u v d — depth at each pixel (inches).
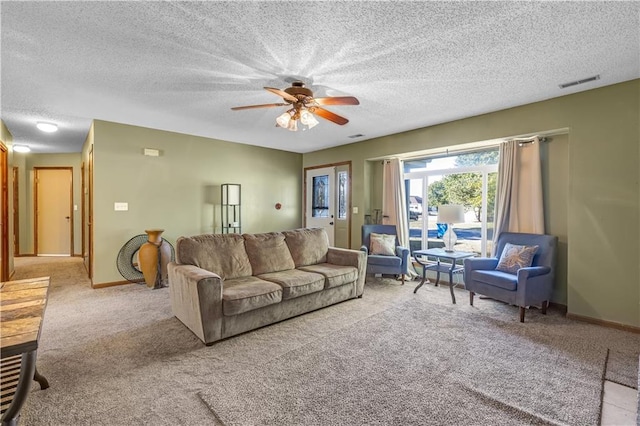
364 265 157.9
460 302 148.3
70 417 67.1
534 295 124.3
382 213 215.3
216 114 156.2
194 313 105.3
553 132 137.4
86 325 118.0
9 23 78.6
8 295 71.5
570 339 106.3
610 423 65.7
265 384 79.5
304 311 130.0
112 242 173.2
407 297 156.7
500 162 157.9
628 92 114.9
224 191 209.3
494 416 67.3
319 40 87.2
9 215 183.0
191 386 78.8
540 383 79.8
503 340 105.5
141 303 144.2
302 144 233.1
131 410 69.6
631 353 96.2
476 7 72.9
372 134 199.9
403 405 71.1
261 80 114.0
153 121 169.9
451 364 89.4
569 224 127.8
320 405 71.1
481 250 175.9
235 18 77.1
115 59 97.9
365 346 101.1
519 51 93.4
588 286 123.3
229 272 130.2
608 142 119.2
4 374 74.5
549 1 70.9
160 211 190.1
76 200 277.7
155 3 71.2
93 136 166.6
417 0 70.2
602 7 73.0
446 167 193.0
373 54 95.0
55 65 101.9
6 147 176.7
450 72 107.7
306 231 166.1
